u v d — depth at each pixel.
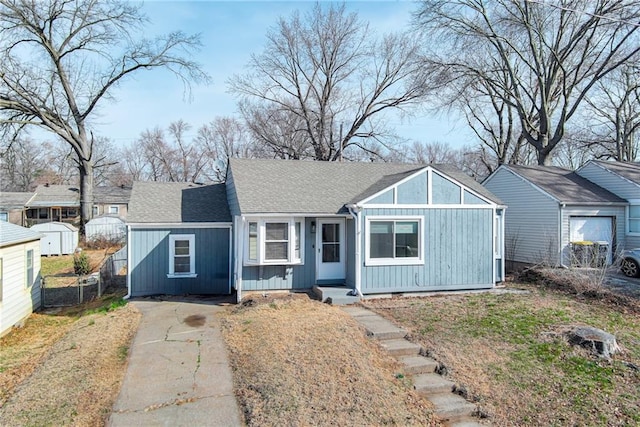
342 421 5.58
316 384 6.51
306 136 37.28
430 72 27.16
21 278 12.14
